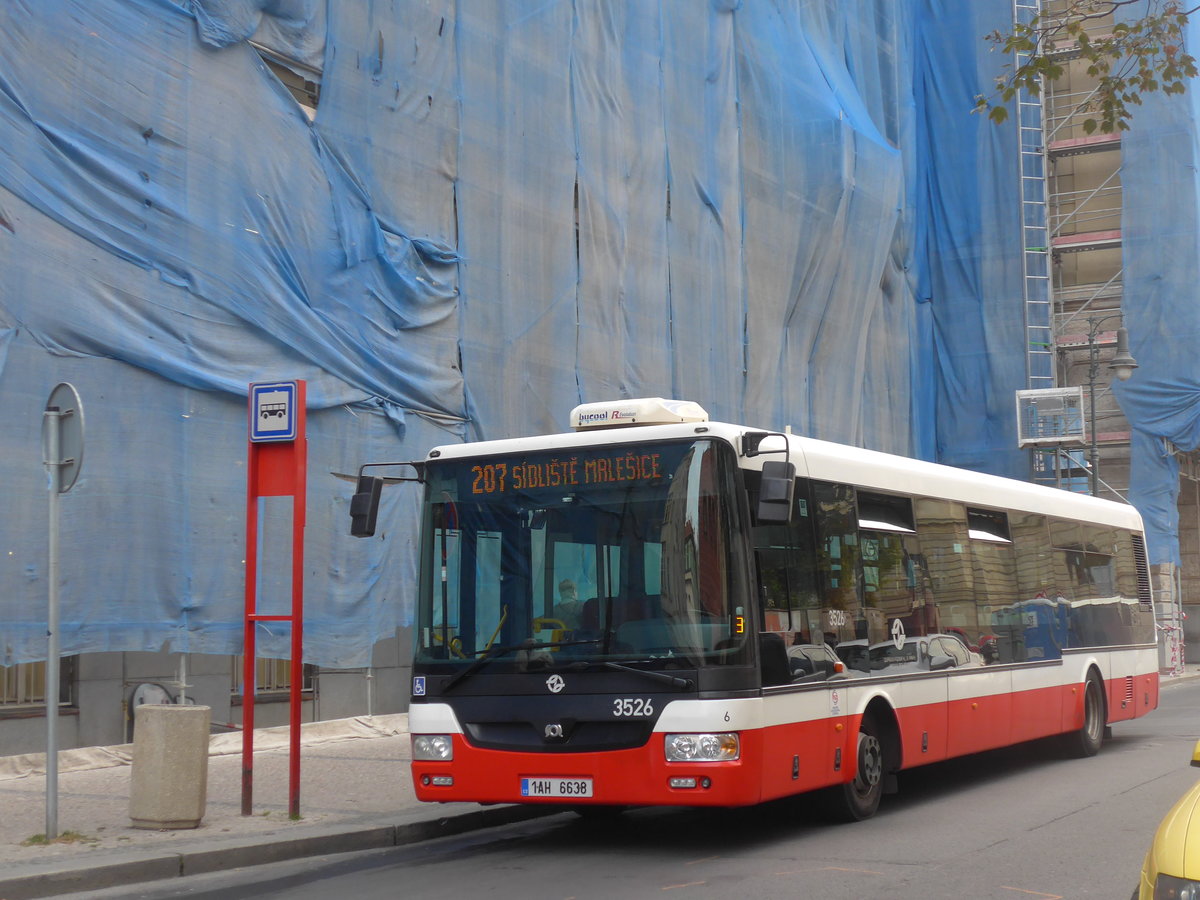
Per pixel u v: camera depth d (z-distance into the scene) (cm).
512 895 763
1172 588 3409
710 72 2456
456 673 936
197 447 1384
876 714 1077
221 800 1105
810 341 2738
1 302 1207
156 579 1323
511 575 944
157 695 1412
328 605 1525
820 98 2758
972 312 3541
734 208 2472
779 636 927
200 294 1403
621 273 2133
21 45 1248
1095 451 2900
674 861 872
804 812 1041
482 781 915
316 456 1538
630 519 919
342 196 1612
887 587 1105
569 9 2056
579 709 891
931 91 3625
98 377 1289
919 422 3409
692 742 859
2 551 1185
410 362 1688
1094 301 3762
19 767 1245
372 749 1509
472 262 1822
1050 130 3709
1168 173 3497
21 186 1234
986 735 1250
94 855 831
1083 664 1505
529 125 1955
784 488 867
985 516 1332
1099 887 745
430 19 1781
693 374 2325
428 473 998
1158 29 1167
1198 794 502
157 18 1385
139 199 1348
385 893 777
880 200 2884
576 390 2005
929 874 789
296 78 1638
